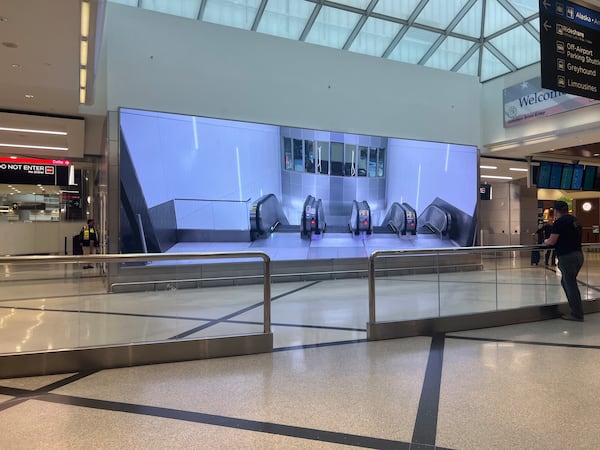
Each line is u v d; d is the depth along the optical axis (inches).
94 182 636.1
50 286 146.3
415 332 184.9
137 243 323.3
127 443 90.7
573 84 209.2
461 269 204.8
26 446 89.4
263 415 104.7
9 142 439.2
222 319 164.4
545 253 223.9
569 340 176.4
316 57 395.9
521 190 658.8
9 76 264.5
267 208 370.9
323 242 394.6
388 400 113.7
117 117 321.7
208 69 351.9
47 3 181.5
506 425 98.7
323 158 397.1
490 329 197.5
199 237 344.5
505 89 465.7
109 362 142.9
